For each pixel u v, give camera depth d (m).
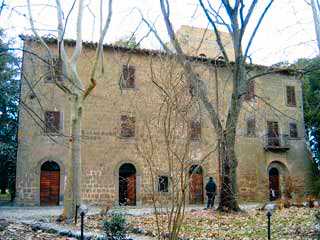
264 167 32.88
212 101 28.53
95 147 27.73
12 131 29.16
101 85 28.27
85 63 28.06
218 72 30.25
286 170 33.84
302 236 11.26
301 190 34.03
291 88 35.19
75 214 15.33
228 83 30.22
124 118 28.34
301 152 34.62
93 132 27.80
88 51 28.09
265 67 31.86
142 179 28.41
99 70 28.28
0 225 14.20
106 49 28.45
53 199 26.73
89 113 27.88
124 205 25.17
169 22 16.73
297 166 34.31
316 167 34.88
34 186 26.27
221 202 19.28
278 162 33.94
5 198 35.53
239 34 19.34
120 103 28.44
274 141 33.53
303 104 36.41
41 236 11.84
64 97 27.12
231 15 19.27
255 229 13.17
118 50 27.75
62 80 16.66
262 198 32.28
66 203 16.38
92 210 22.94
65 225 14.30
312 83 36.22
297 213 18.03
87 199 26.95
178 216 6.78
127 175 28.53
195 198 29.19
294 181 33.94
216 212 19.03
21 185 26.08
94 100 28.06
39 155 26.52
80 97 17.27
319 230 11.48
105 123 28.11
